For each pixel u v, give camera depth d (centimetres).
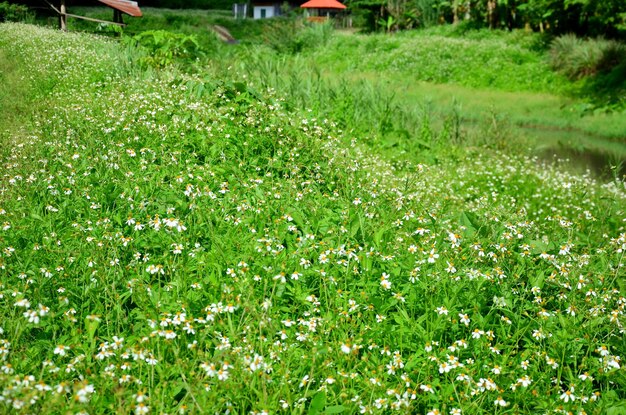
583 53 2291
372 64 2850
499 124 1308
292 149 668
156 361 297
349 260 403
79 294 365
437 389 325
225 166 588
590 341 349
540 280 396
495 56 2628
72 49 1384
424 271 393
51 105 893
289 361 313
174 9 5869
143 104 798
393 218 502
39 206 462
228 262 402
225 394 293
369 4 4156
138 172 539
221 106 841
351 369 319
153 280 399
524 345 364
